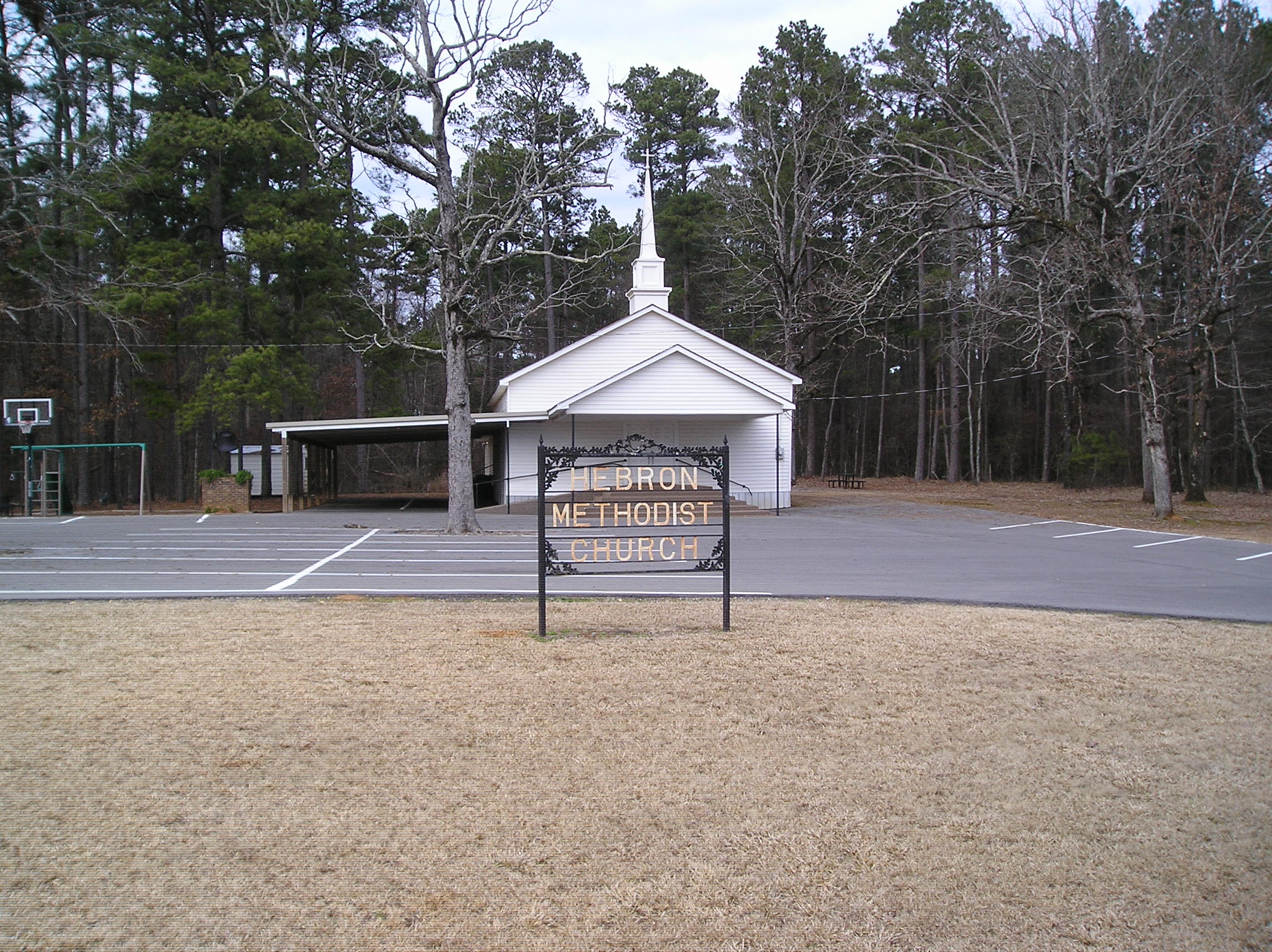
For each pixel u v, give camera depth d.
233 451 36.53
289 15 22.66
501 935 4.13
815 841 5.04
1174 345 33.16
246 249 32.31
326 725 6.53
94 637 8.96
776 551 17.58
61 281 32.09
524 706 7.00
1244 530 22.14
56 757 5.89
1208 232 26.09
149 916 4.19
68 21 27.12
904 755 6.21
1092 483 45.69
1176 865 4.89
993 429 60.06
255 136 31.48
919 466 51.25
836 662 8.35
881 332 52.03
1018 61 26.34
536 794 5.51
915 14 41.31
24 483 32.00
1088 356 45.22
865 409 63.66
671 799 5.49
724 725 6.67
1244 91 27.62
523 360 54.12
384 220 38.25
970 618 10.41
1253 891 4.66
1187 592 12.58
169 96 33.25
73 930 4.06
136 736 6.27
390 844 4.90
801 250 39.88
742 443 31.47
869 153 34.50
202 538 19.50
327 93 21.31
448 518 24.22
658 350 31.47
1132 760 6.20
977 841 5.09
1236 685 7.86
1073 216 28.67
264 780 5.61
